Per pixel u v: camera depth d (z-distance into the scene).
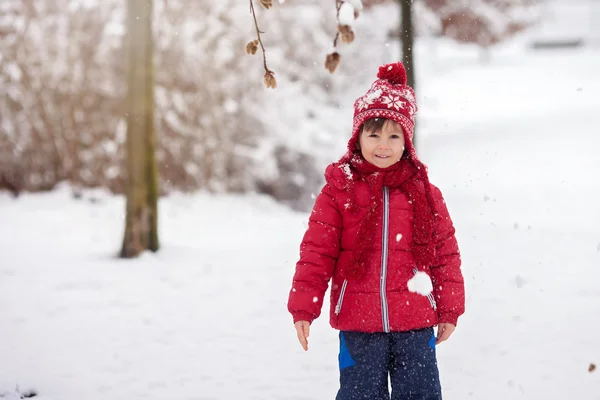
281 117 13.30
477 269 6.31
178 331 4.73
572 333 4.39
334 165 3.04
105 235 8.81
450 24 23.25
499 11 26.05
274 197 12.94
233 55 12.93
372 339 2.87
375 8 16.00
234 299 5.55
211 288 5.91
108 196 11.48
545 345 4.21
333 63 2.14
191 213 10.66
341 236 2.96
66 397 3.62
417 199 2.91
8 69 11.70
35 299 5.58
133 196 7.30
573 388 3.57
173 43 12.25
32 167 11.78
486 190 13.13
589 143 17.58
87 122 11.88
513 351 4.15
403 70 3.05
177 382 3.81
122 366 4.07
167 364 4.10
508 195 12.64
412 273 2.88
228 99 12.70
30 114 11.73
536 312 4.88
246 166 12.58
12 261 7.07
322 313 5.16
